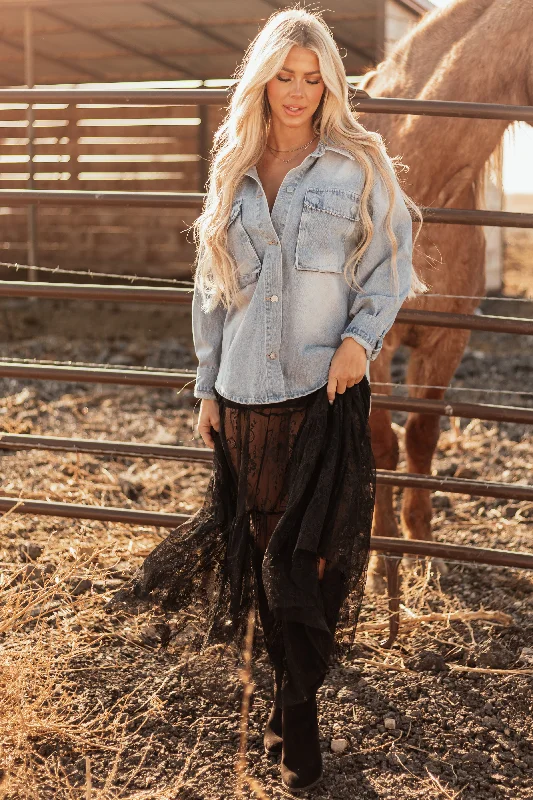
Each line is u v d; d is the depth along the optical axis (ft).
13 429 17.56
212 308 7.68
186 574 7.63
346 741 8.37
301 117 7.04
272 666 8.04
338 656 7.37
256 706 8.83
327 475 6.92
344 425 7.15
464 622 10.53
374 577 11.68
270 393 7.11
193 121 46.68
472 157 10.59
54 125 48.49
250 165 7.21
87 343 27.96
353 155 7.07
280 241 7.00
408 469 12.87
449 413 10.07
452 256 11.27
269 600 6.95
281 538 6.96
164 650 9.74
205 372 7.84
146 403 20.66
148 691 9.02
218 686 9.05
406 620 10.55
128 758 8.09
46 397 20.75
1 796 7.48
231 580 7.30
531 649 9.89
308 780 7.58
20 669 8.43
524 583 11.57
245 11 32.09
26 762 7.94
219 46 38.52
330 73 6.85
